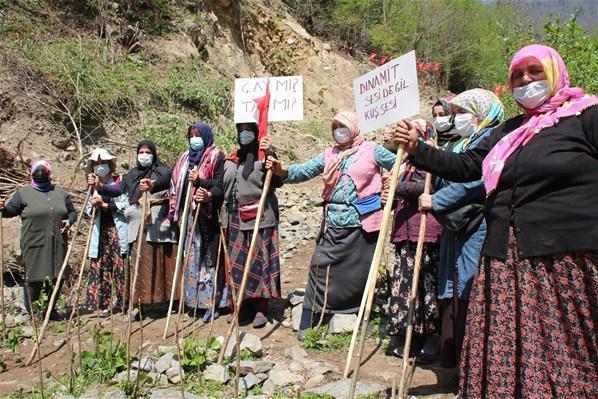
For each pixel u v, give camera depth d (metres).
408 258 4.05
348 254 4.71
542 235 2.49
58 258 5.73
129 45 10.70
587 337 2.41
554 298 2.46
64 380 3.87
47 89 8.52
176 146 9.32
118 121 9.15
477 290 2.75
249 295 4.85
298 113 4.60
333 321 4.69
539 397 2.43
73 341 4.89
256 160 4.94
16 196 5.74
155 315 5.57
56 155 8.05
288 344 4.58
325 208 4.83
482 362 2.67
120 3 11.08
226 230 5.16
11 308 5.82
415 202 3.99
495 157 2.71
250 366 3.89
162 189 5.60
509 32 9.02
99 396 3.55
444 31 23.00
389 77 3.70
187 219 5.32
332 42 18.98
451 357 3.65
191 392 3.61
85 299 6.14
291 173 4.85
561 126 2.56
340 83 16.62
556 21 7.83
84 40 9.98
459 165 2.95
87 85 9.01
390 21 21.56
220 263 5.21
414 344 4.08
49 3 10.09
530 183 2.55
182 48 11.55
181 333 4.88
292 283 6.40
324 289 4.77
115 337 4.86
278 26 15.93
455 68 23.73
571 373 2.40
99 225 5.77
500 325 2.58
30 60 8.70
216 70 12.36
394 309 4.10
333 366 4.02
